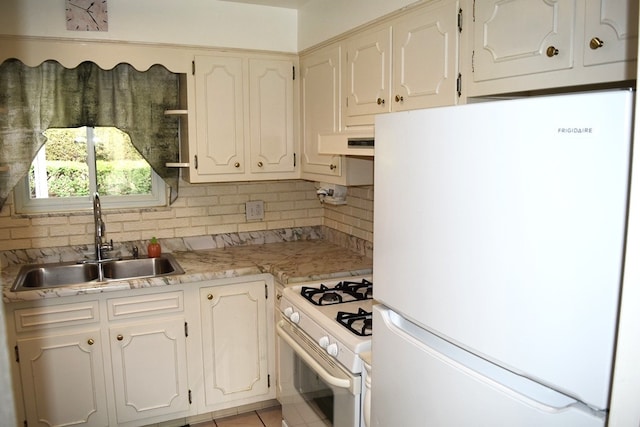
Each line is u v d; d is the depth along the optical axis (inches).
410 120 46.6
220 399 108.7
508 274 36.7
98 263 109.3
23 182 108.3
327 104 103.3
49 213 109.3
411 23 73.7
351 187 120.7
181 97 112.0
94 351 96.2
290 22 115.3
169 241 120.3
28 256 108.1
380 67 82.7
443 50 66.8
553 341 33.7
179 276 99.4
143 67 103.8
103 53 100.6
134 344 99.3
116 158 116.0
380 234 53.1
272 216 131.0
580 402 33.4
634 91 28.9
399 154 48.6
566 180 32.1
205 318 104.6
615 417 30.1
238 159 113.5
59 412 95.0
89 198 114.6
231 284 105.8
